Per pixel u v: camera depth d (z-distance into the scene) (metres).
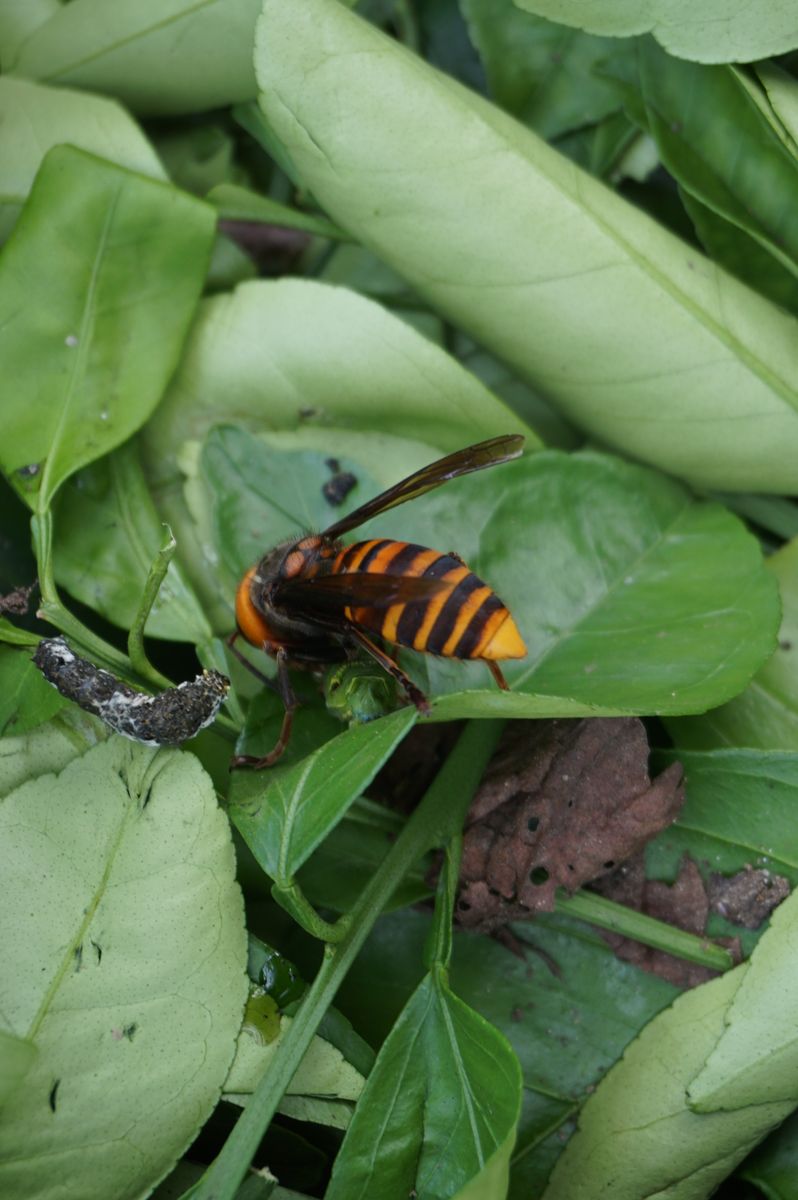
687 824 0.60
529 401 0.64
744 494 0.63
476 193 0.59
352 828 0.59
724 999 0.58
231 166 0.64
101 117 0.62
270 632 0.59
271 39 0.59
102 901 0.57
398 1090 0.57
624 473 0.61
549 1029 0.59
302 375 0.61
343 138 0.59
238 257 0.63
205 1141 0.59
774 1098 0.58
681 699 0.59
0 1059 0.56
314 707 0.60
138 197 0.61
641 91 0.62
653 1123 0.58
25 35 0.62
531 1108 0.59
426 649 0.58
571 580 0.60
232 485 0.61
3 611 0.59
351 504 0.61
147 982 0.57
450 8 0.64
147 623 0.60
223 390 0.61
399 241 0.60
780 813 0.59
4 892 0.56
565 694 0.59
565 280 0.60
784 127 0.60
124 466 0.61
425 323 0.64
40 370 0.60
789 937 0.58
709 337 0.60
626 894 0.60
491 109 0.60
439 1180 0.57
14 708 0.58
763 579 0.60
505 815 0.59
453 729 0.61
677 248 0.60
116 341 0.61
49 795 0.57
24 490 0.59
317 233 0.63
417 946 0.60
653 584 0.61
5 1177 0.56
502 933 0.60
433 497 0.60
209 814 0.57
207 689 0.58
